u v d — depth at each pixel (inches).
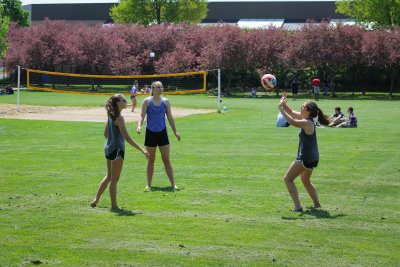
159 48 3595.0
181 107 1980.8
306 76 3398.1
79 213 481.4
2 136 1066.1
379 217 471.2
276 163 744.3
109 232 426.3
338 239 411.2
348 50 3063.5
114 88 3309.5
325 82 3053.6
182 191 570.9
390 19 3745.1
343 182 617.6
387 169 698.8
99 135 1083.9
